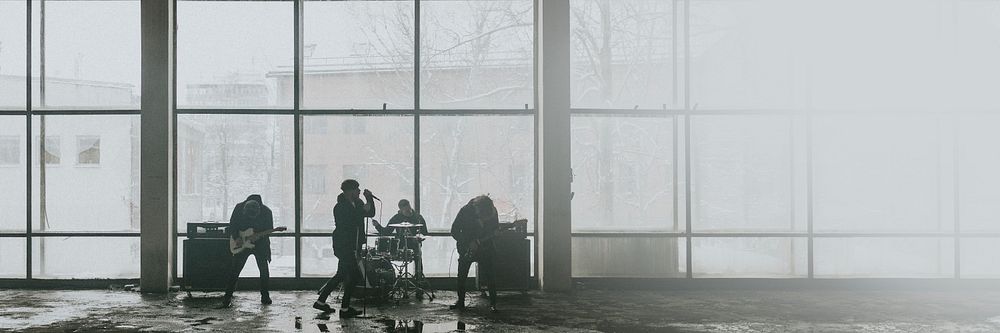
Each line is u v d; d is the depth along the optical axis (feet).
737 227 42.91
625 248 42.68
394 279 36.47
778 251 42.98
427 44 42.75
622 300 37.55
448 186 42.22
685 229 42.70
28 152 42.32
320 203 42.01
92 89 42.34
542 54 40.83
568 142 40.65
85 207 42.29
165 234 40.04
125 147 42.29
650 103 42.96
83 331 29.14
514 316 32.58
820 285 42.47
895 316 33.40
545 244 40.42
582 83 42.93
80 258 42.22
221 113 41.93
